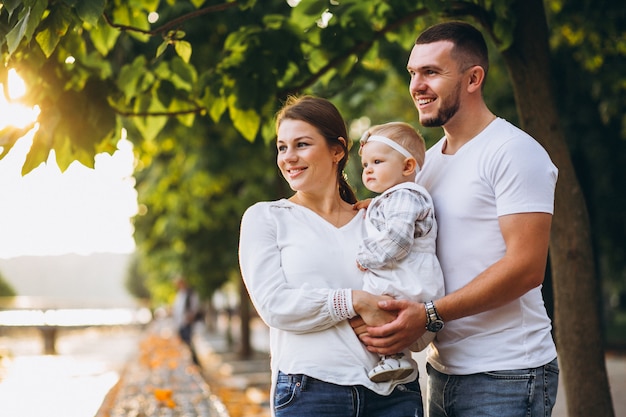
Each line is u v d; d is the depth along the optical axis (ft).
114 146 14.51
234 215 49.16
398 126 10.30
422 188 9.87
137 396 21.50
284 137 9.89
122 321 132.67
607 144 39.34
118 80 14.62
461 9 14.34
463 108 9.93
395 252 9.39
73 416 22.26
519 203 9.25
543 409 9.75
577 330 14.03
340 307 9.13
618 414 27.86
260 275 9.55
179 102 15.49
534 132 14.26
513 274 9.13
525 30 14.14
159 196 50.62
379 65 27.76
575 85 35.76
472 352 9.76
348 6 15.29
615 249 55.98
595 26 24.66
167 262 57.41
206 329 121.29
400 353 9.50
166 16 24.59
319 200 10.09
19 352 73.36
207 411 18.19
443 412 10.34
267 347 77.87
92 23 10.92
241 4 13.89
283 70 15.40
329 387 9.25
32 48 12.32
